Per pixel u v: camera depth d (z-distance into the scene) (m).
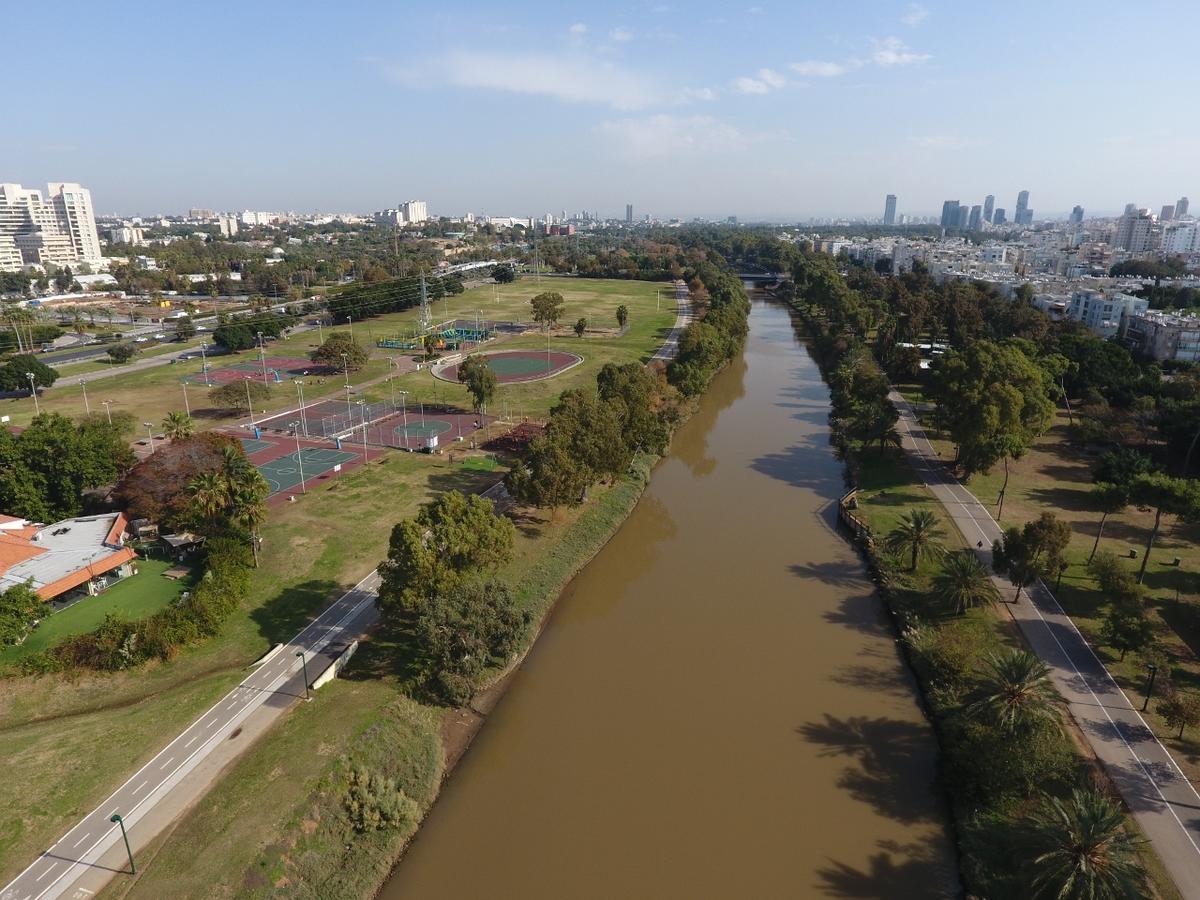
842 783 68.31
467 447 152.88
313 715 71.75
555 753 72.38
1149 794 62.50
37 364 193.25
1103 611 90.69
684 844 62.03
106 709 73.62
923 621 91.00
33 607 82.62
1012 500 125.31
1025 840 55.72
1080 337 195.12
